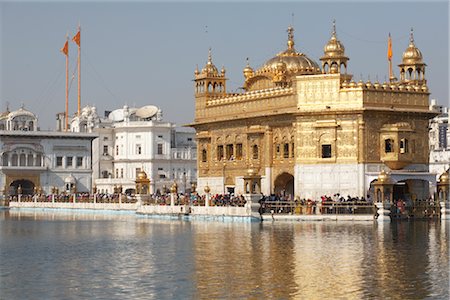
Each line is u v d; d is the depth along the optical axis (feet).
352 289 117.08
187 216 262.26
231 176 297.12
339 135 259.60
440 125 463.83
